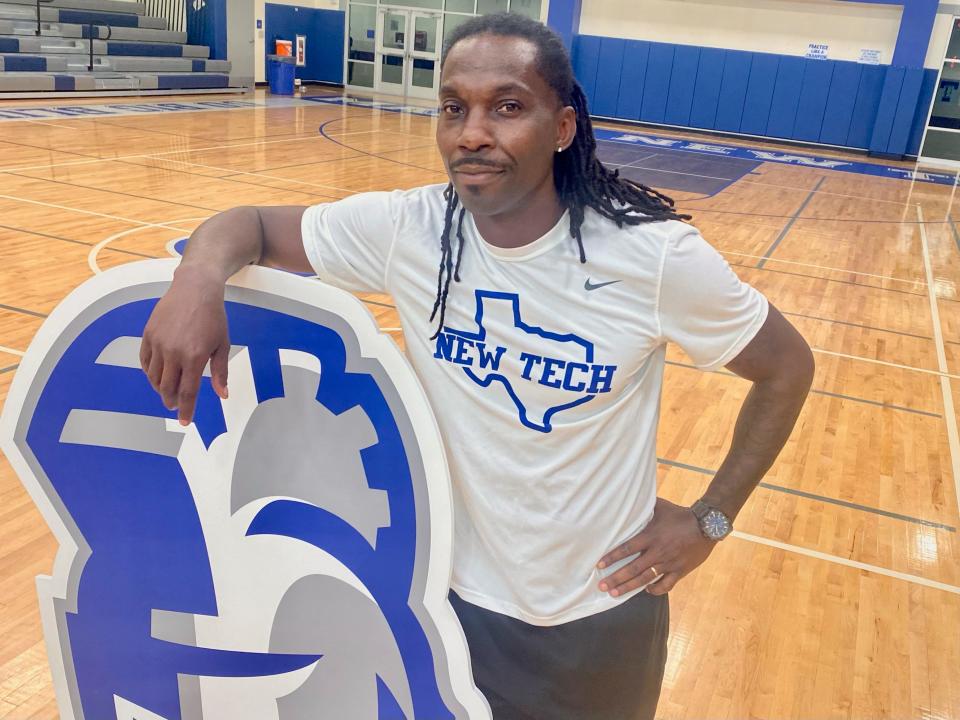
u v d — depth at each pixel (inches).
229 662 43.3
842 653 89.6
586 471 42.1
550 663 45.4
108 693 45.3
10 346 150.4
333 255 44.0
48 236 224.5
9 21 530.3
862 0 604.4
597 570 44.2
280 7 757.9
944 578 105.9
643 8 677.3
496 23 36.9
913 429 153.2
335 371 40.0
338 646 42.1
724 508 45.6
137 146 384.8
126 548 43.1
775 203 397.4
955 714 81.7
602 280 39.3
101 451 42.4
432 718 41.4
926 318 227.0
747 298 41.0
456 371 42.1
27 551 95.0
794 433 146.9
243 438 41.2
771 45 653.3
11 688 74.2
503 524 43.1
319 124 530.9
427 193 43.4
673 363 176.6
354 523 40.8
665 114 693.9
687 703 80.4
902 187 490.0
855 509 121.9
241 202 286.5
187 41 668.7
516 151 36.2
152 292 40.2
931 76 612.1
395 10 759.1
